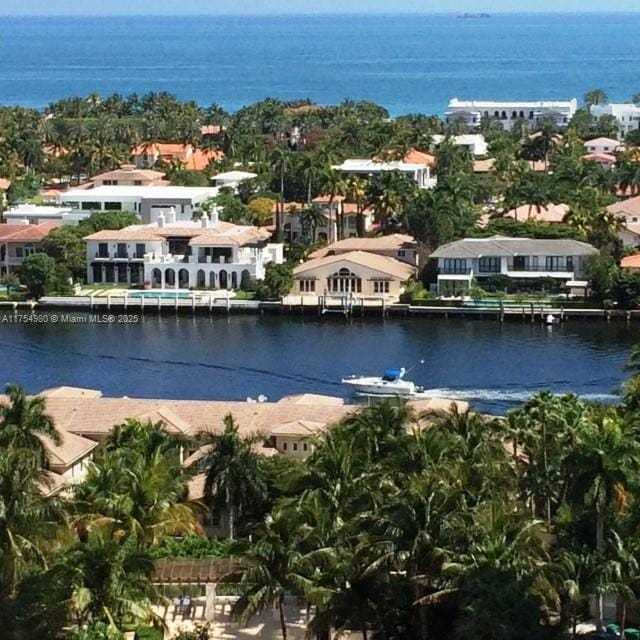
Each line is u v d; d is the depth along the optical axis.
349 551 91.12
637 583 90.62
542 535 93.62
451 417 114.06
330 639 95.69
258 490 110.06
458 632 86.81
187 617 101.81
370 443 109.44
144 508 96.44
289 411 138.12
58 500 93.19
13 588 86.25
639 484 96.31
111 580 87.00
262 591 91.12
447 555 88.38
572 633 94.06
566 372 183.88
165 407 140.00
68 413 137.38
